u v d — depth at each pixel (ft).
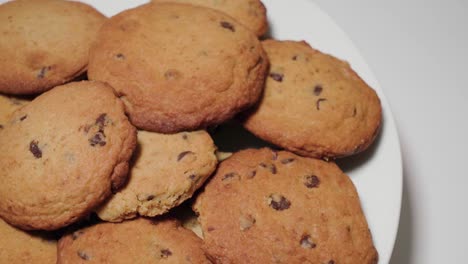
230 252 1.05
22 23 1.19
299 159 1.13
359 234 1.07
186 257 1.06
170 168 1.07
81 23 1.21
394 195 1.14
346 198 1.09
